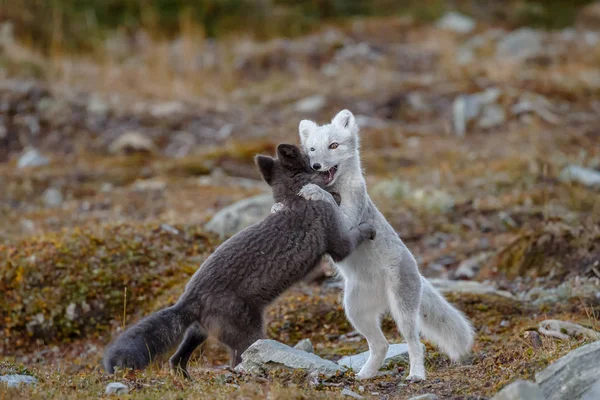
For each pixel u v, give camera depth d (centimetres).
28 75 2838
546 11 4134
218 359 1236
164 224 1608
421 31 3741
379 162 2281
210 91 2978
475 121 2602
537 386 816
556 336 1117
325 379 980
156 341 935
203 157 2314
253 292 999
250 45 3503
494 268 1519
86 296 1397
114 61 3238
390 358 1111
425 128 2617
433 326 1086
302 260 1026
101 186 2134
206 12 3784
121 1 3725
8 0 3359
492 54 3366
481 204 1859
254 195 1994
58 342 1358
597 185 1923
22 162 2309
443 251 1661
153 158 2380
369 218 1127
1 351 1338
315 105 2762
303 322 1316
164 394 884
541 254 1487
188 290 988
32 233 1691
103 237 1509
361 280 1085
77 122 2531
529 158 2133
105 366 923
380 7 4084
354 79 3073
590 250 1463
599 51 3381
